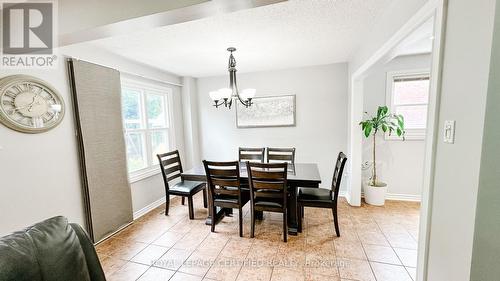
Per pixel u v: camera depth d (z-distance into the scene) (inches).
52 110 80.0
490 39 31.0
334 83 140.7
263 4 49.3
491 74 31.1
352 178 127.0
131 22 55.7
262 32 87.4
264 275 72.8
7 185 68.6
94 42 92.3
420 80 126.5
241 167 119.0
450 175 40.4
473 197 34.6
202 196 151.3
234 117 162.7
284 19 77.1
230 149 166.6
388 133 131.7
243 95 100.6
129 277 73.7
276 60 128.6
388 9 69.7
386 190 135.3
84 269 41.6
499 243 33.4
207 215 120.9
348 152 137.6
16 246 34.5
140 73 125.4
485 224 33.7
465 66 36.3
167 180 120.5
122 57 113.0
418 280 51.5
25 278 33.1
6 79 67.4
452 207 39.9
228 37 91.5
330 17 76.5
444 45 42.0
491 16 30.9
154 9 51.9
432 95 45.5
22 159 72.2
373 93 131.7
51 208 80.9
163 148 150.0
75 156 89.5
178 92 162.6
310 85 145.0
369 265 76.5
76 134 89.7
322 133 146.3
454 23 39.0
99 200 96.7
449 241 40.8
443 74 42.4
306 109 147.4
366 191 131.6
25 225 72.9
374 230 99.8
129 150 123.3
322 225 105.5
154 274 74.8
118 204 106.2
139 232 103.7
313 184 89.8
